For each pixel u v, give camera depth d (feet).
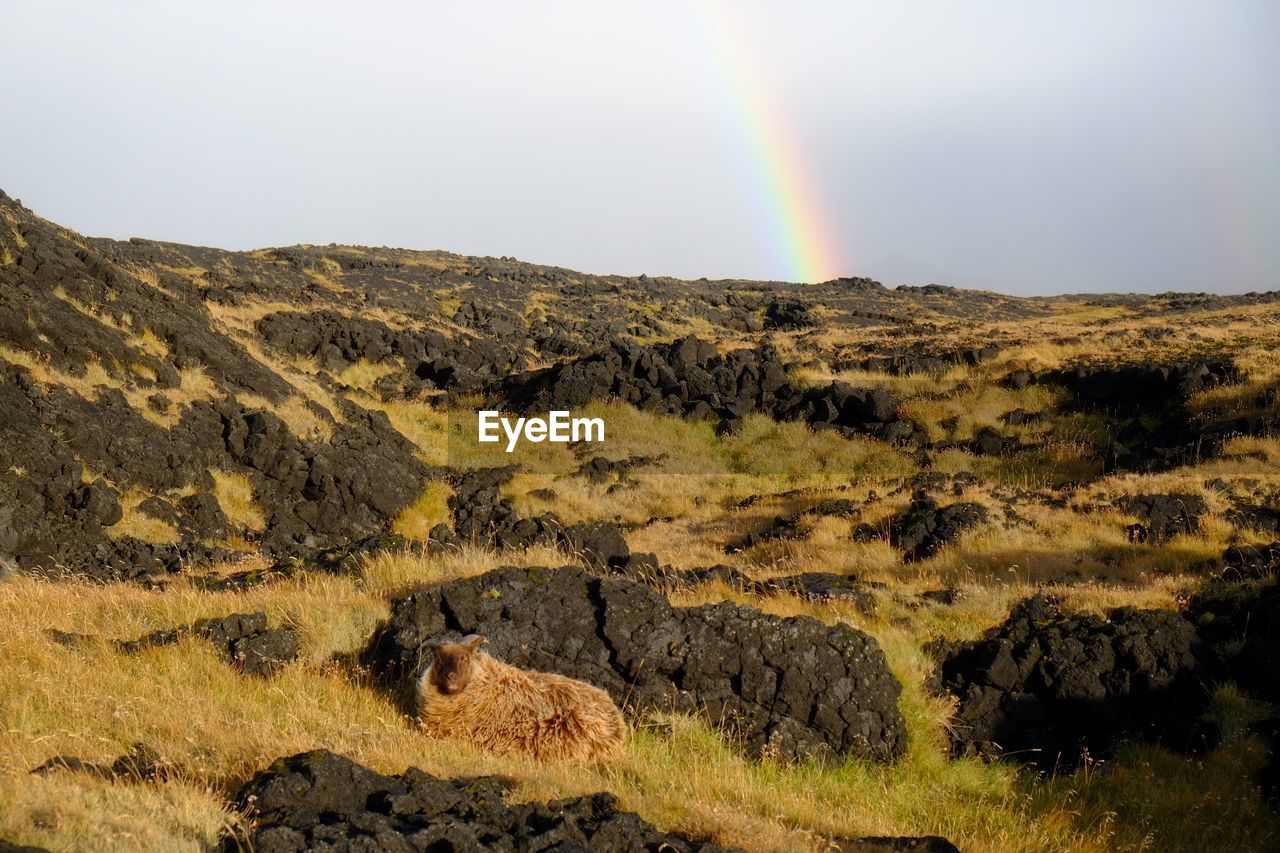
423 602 31.48
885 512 74.79
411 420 122.21
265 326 128.06
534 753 25.09
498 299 221.87
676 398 120.57
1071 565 56.59
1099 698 36.52
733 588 45.91
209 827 16.21
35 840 14.11
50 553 58.03
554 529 75.05
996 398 110.22
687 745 29.63
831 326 222.28
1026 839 26.99
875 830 24.47
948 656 39.04
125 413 74.13
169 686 26.73
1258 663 37.09
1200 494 67.51
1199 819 30.25
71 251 93.97
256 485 80.89
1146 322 168.55
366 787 18.07
